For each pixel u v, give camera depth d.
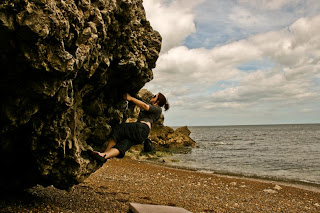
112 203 7.45
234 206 10.23
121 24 4.89
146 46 6.05
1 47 2.84
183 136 43.03
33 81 3.30
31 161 4.55
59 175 4.70
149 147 5.51
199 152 35.69
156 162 24.36
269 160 27.91
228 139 70.38
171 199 10.01
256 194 12.89
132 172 15.88
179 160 26.94
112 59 5.10
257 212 9.82
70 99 3.94
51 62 3.17
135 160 24.58
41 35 2.84
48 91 3.44
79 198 7.25
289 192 13.77
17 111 3.53
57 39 3.10
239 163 25.56
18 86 3.33
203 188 13.19
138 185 11.80
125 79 5.80
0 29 2.65
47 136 4.14
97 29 4.15
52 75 3.33
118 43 5.08
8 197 5.67
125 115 6.86
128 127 5.30
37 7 2.79
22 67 3.09
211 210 9.21
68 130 4.25
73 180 4.84
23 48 2.90
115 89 5.95
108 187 10.16
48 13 2.87
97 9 4.07
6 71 3.12
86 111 5.39
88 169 5.12
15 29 2.73
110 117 5.92
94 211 6.27
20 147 4.38
